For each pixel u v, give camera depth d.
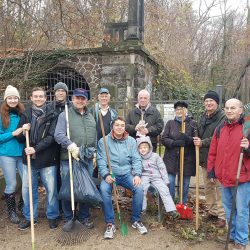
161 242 4.26
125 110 6.32
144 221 4.85
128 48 11.05
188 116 5.01
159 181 4.78
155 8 20.22
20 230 4.59
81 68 11.77
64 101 4.71
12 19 11.35
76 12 11.82
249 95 7.42
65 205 4.55
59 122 4.36
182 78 16.62
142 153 4.85
